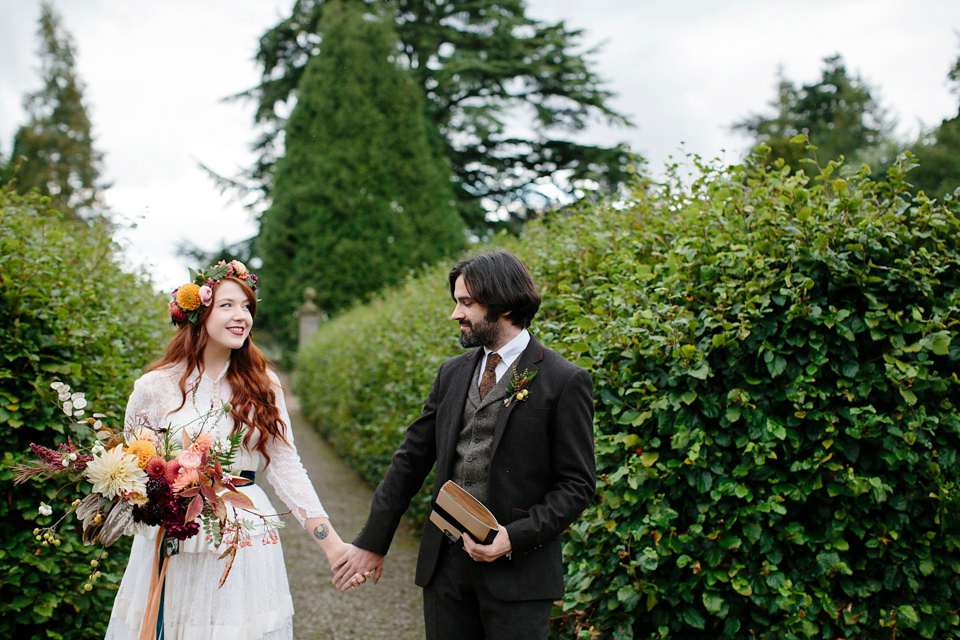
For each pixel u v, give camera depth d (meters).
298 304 17.70
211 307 2.27
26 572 2.88
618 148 18.53
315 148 18.06
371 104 18.09
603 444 2.65
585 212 4.17
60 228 4.18
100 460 1.89
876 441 2.41
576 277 3.47
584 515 2.64
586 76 18.81
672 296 2.65
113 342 3.59
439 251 18.23
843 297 2.52
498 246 5.44
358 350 8.27
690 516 2.50
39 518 2.90
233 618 2.07
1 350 2.93
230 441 2.01
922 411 2.41
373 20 18.73
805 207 2.54
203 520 2.00
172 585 2.07
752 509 2.39
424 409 2.30
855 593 2.40
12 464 2.80
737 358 2.49
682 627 2.54
